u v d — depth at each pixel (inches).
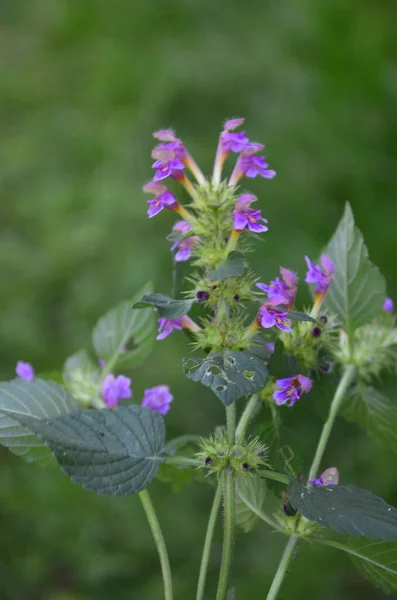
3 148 66.7
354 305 21.9
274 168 58.6
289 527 20.2
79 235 57.3
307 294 45.8
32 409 20.5
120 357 23.1
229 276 19.3
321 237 55.8
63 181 63.4
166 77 63.8
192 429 49.9
